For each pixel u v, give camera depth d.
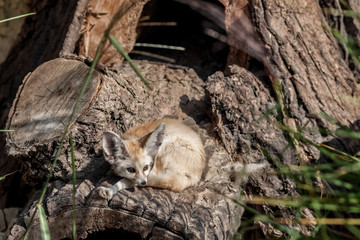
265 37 7.90
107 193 5.45
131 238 6.30
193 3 9.77
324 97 7.77
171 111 7.90
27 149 6.21
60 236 5.51
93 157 6.50
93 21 8.73
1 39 13.52
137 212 5.37
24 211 6.22
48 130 6.29
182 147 6.22
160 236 5.30
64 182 6.23
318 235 6.35
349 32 9.49
